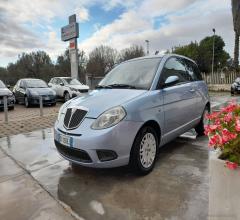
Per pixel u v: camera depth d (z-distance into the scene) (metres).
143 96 3.48
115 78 4.36
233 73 23.31
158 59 4.28
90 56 48.75
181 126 4.42
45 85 13.45
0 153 4.72
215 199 1.89
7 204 2.91
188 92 4.60
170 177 3.43
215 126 1.98
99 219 2.55
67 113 3.52
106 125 3.08
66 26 16.72
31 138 5.75
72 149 3.25
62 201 2.93
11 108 11.44
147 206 2.74
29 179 3.56
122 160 3.19
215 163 1.87
